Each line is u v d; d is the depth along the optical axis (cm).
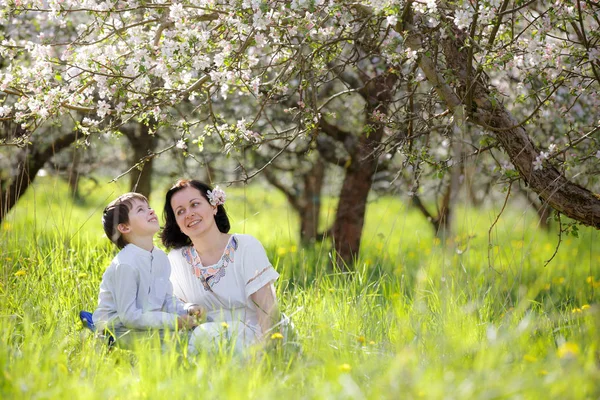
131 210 535
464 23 514
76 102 584
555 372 380
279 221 1666
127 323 507
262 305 531
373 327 550
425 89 872
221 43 557
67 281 639
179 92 574
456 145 591
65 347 501
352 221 1040
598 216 584
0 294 574
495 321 554
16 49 602
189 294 551
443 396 352
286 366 453
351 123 1052
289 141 616
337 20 593
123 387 414
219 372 417
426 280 648
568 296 789
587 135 605
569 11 556
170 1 585
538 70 566
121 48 591
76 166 1049
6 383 397
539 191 599
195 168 1112
